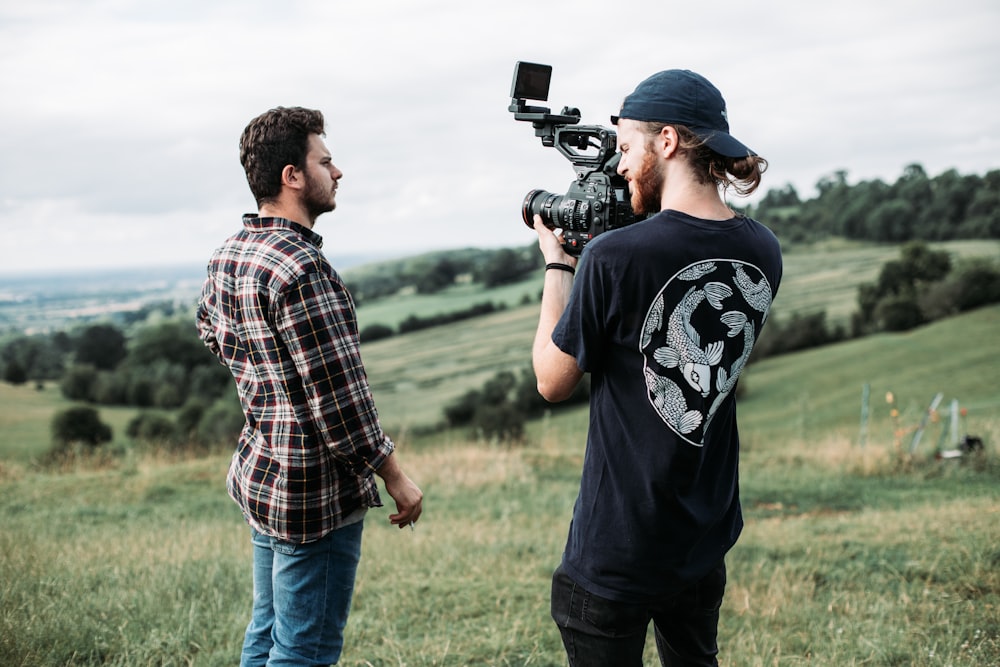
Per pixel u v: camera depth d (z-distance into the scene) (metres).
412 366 82.25
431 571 4.97
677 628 2.06
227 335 2.21
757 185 1.89
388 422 57.38
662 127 1.85
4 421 64.25
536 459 11.05
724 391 1.85
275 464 2.16
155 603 3.96
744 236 1.87
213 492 9.08
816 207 136.00
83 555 5.16
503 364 78.00
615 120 2.01
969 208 108.12
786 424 38.81
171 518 7.66
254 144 2.20
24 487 9.05
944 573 4.50
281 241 2.13
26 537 5.75
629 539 1.85
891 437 14.48
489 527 6.94
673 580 1.89
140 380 76.19
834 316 71.12
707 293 1.80
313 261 2.10
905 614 3.82
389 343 96.75
